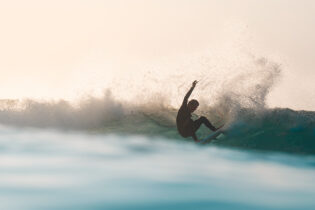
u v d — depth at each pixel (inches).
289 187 73.1
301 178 83.6
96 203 53.4
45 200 53.6
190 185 68.2
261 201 60.4
